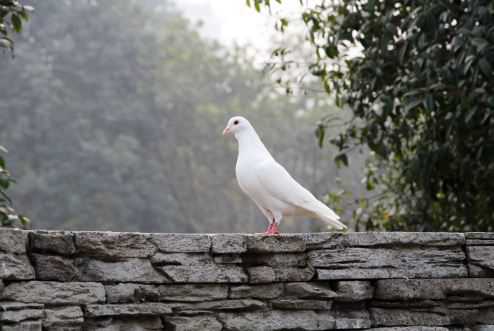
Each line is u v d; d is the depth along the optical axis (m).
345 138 12.68
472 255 8.16
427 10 10.34
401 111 12.05
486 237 8.23
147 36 48.38
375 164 14.80
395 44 11.63
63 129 43.22
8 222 10.16
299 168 47.47
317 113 47.00
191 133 47.47
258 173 8.87
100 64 46.25
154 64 47.25
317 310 7.67
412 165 11.15
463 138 10.69
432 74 10.54
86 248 6.84
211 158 47.94
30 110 42.78
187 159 47.94
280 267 7.57
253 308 7.43
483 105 10.05
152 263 7.09
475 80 9.59
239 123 9.34
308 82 39.50
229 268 7.36
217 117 46.78
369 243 7.85
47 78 43.97
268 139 46.59
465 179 11.02
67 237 6.78
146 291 7.02
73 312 6.64
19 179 41.03
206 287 7.30
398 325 7.90
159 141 47.44
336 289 7.74
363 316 7.82
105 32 47.16
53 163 42.25
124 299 6.93
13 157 42.00
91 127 44.84
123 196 42.28
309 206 8.81
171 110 47.09
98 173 42.34
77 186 41.81
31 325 6.41
